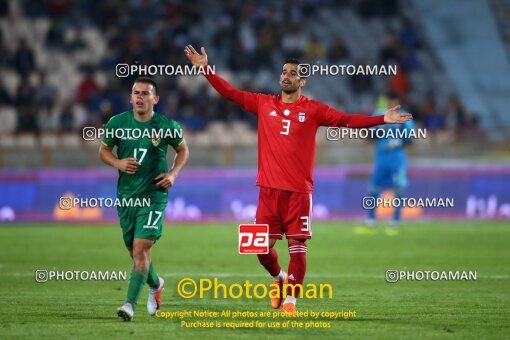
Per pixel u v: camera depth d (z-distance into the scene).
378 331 29.70
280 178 32.34
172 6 107.19
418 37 114.31
